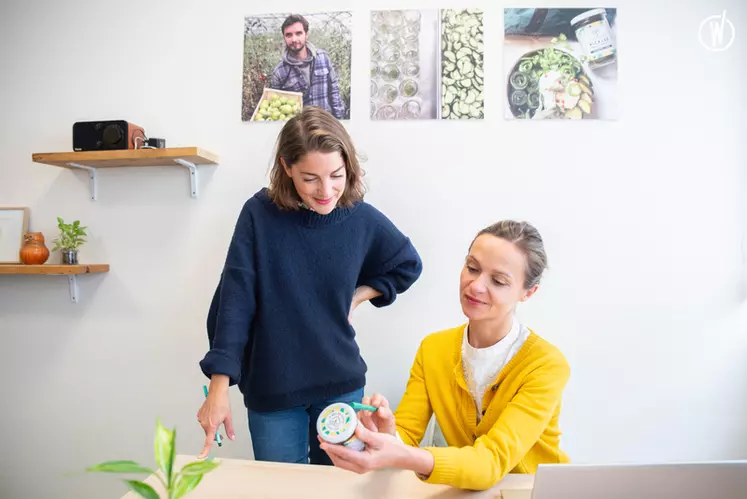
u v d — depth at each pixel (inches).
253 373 47.2
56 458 73.9
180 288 70.8
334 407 29.6
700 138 66.4
